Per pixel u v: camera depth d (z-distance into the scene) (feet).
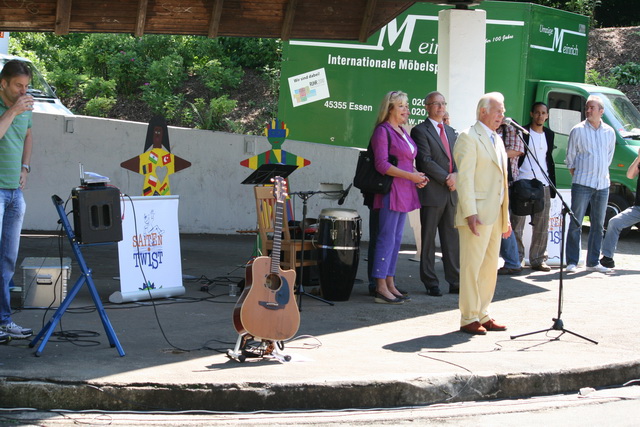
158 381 17.75
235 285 30.19
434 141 29.30
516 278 33.99
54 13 29.37
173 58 67.87
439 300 29.09
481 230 23.67
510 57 43.47
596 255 36.17
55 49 71.26
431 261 29.96
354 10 33.53
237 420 17.24
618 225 36.19
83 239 20.26
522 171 34.45
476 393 19.30
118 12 30.25
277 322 20.29
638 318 26.55
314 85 44.06
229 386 17.81
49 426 16.43
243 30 32.55
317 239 28.91
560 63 45.91
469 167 23.45
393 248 28.63
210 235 45.75
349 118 44.09
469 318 24.08
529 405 19.04
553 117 45.60
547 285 32.42
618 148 45.34
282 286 20.57
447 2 32.78
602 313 27.27
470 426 17.30
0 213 21.04
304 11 32.96
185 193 45.93
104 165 45.55
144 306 26.84
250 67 71.77
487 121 23.85
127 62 67.46
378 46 43.52
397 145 28.12
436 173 29.04
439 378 19.03
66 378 17.70
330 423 17.25
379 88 43.73
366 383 18.44
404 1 33.37
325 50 43.80
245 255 38.65
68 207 45.24
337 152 44.11
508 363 20.59
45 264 26.30
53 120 45.11
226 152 45.68
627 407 18.99
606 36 76.59
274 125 32.65
